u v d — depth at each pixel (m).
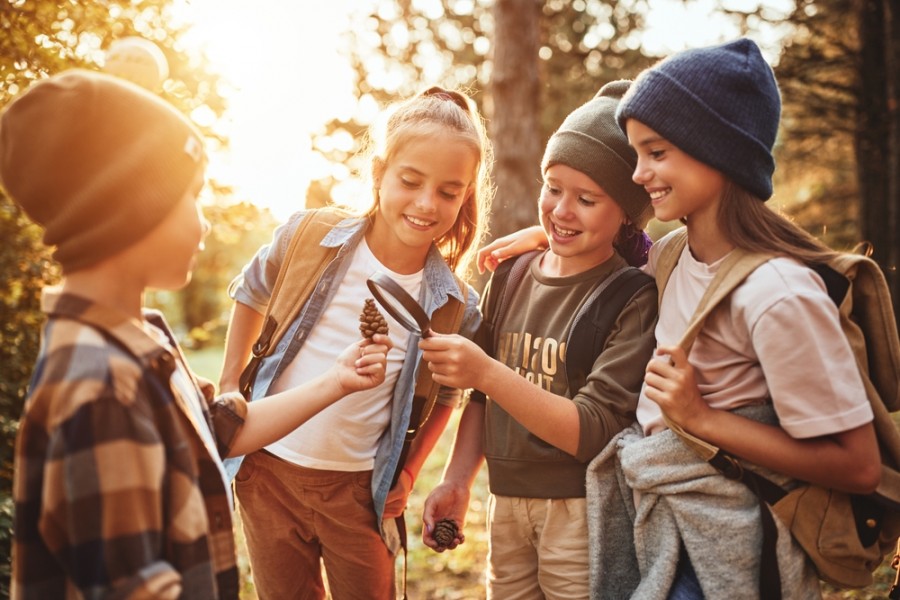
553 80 12.57
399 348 2.09
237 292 2.21
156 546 1.15
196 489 1.24
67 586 1.20
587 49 12.41
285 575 2.14
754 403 1.69
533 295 2.10
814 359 1.55
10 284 3.56
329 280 2.06
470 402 2.26
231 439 1.56
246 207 4.04
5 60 2.88
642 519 1.80
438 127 1.94
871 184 9.86
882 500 1.65
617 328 1.94
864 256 1.63
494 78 7.63
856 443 1.57
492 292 2.20
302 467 2.04
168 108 1.24
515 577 2.11
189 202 1.27
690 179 1.68
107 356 1.16
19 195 1.21
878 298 1.64
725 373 1.71
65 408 1.11
